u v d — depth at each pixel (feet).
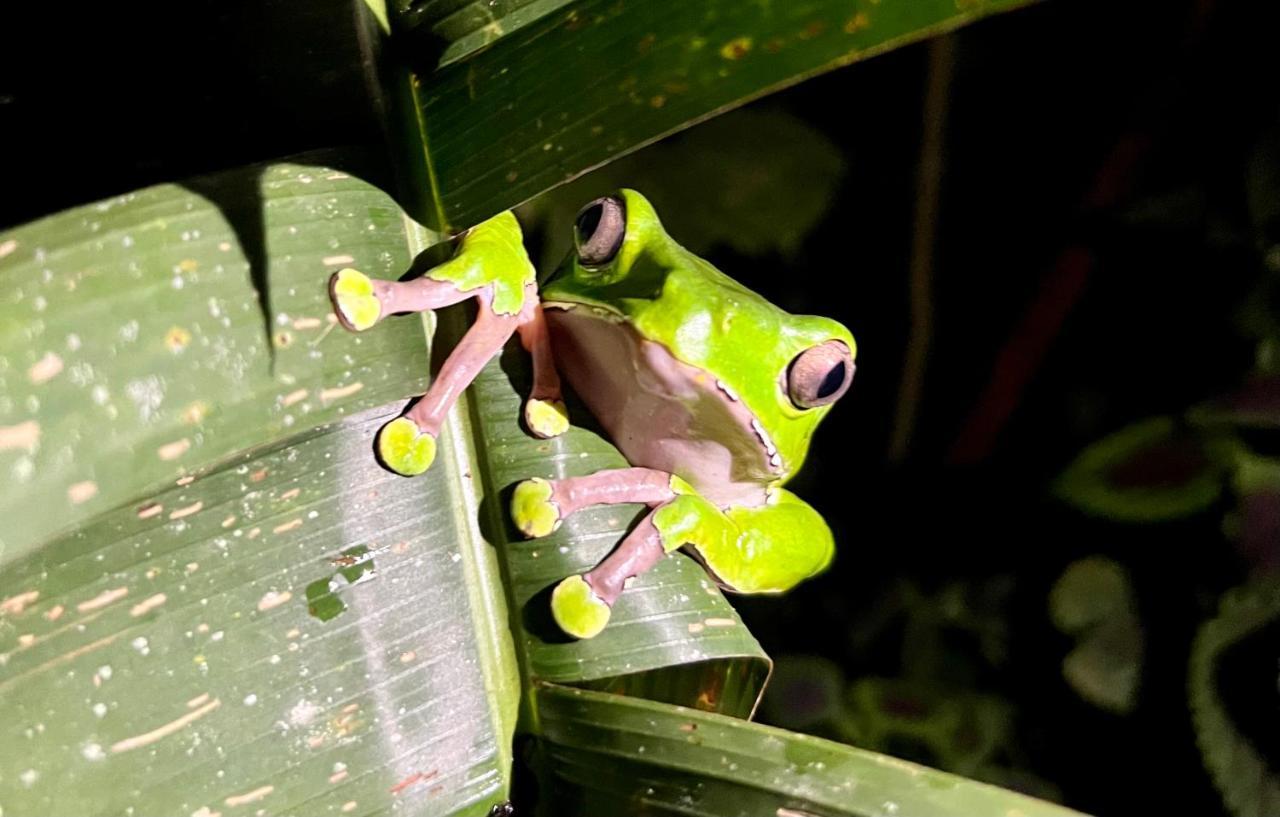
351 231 0.55
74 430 0.48
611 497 0.62
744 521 0.71
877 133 1.09
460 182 0.56
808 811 0.54
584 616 0.59
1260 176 0.96
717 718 0.56
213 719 0.52
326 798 0.54
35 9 0.54
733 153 1.08
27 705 0.50
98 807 0.50
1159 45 0.98
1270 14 0.92
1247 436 0.95
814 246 1.16
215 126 0.57
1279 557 0.90
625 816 0.57
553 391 0.63
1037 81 1.04
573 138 0.53
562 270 0.69
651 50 0.52
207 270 0.51
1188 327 1.03
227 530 0.53
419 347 0.57
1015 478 1.12
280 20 0.55
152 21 0.55
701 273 0.66
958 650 1.05
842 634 1.08
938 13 0.48
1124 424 1.07
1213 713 0.89
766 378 0.64
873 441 1.21
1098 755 0.95
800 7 0.50
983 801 0.53
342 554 0.55
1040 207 1.09
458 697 0.57
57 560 0.51
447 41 0.57
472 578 0.58
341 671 0.54
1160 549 0.97
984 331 1.14
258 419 0.51
